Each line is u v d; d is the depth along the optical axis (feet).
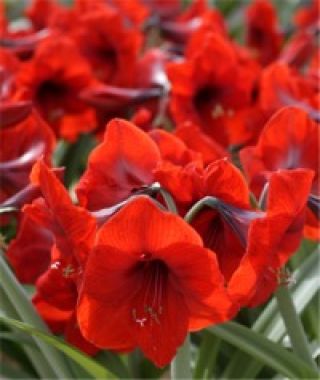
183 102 5.01
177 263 3.29
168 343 3.41
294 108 3.92
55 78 5.25
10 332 4.46
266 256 3.30
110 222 3.20
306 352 3.70
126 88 5.44
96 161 3.61
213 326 3.70
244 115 5.11
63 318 3.97
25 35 5.93
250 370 4.24
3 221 4.34
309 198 3.82
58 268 3.60
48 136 4.32
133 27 6.25
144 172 3.59
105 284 3.33
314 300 4.42
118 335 3.41
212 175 3.49
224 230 3.57
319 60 5.91
